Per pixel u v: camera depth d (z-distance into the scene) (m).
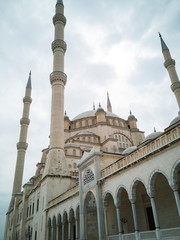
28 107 85.62
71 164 58.28
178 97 49.12
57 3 66.00
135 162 19.05
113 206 25.25
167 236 15.25
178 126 15.59
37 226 44.25
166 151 16.22
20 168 77.38
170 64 53.38
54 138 48.94
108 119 77.75
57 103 52.44
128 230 24.64
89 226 28.20
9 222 76.38
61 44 59.00
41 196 45.09
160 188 22.20
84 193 27.45
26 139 81.06
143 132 78.19
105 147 65.56
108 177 23.09
